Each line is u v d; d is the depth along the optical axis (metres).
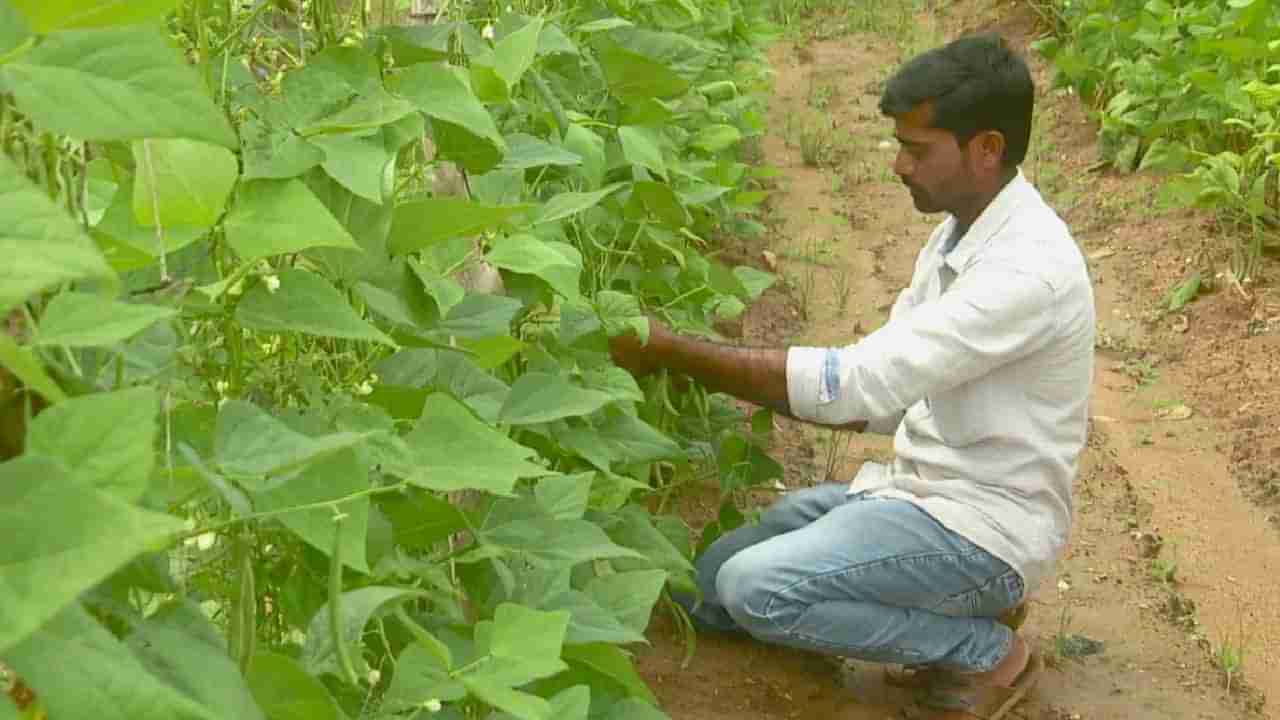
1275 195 6.16
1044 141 7.77
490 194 2.67
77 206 1.25
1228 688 3.69
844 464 4.81
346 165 1.73
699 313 4.18
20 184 0.83
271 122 1.72
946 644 3.39
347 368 2.03
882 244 6.71
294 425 1.61
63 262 0.81
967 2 10.23
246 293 1.54
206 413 1.57
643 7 4.56
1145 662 3.80
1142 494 4.64
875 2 10.57
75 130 0.95
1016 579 3.37
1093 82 7.75
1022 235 3.19
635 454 2.94
